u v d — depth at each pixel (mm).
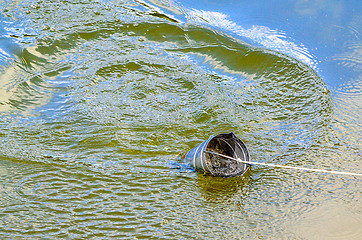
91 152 7566
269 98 9180
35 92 9109
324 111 8711
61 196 6547
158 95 9180
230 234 5863
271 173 7121
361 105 8859
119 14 11688
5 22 11172
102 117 8461
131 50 10570
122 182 6879
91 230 5914
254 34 11102
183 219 6141
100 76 9703
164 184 6848
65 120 8352
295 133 8133
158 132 8125
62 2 11969
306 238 5766
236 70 10125
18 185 6738
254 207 6379
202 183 6879
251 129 8266
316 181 6918
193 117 8578
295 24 11336
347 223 6016
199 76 9812
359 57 10211
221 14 11953
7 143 7648
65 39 10711
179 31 11195
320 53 10422
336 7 11852
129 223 6047
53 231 5891
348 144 7785
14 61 9875
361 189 6699
